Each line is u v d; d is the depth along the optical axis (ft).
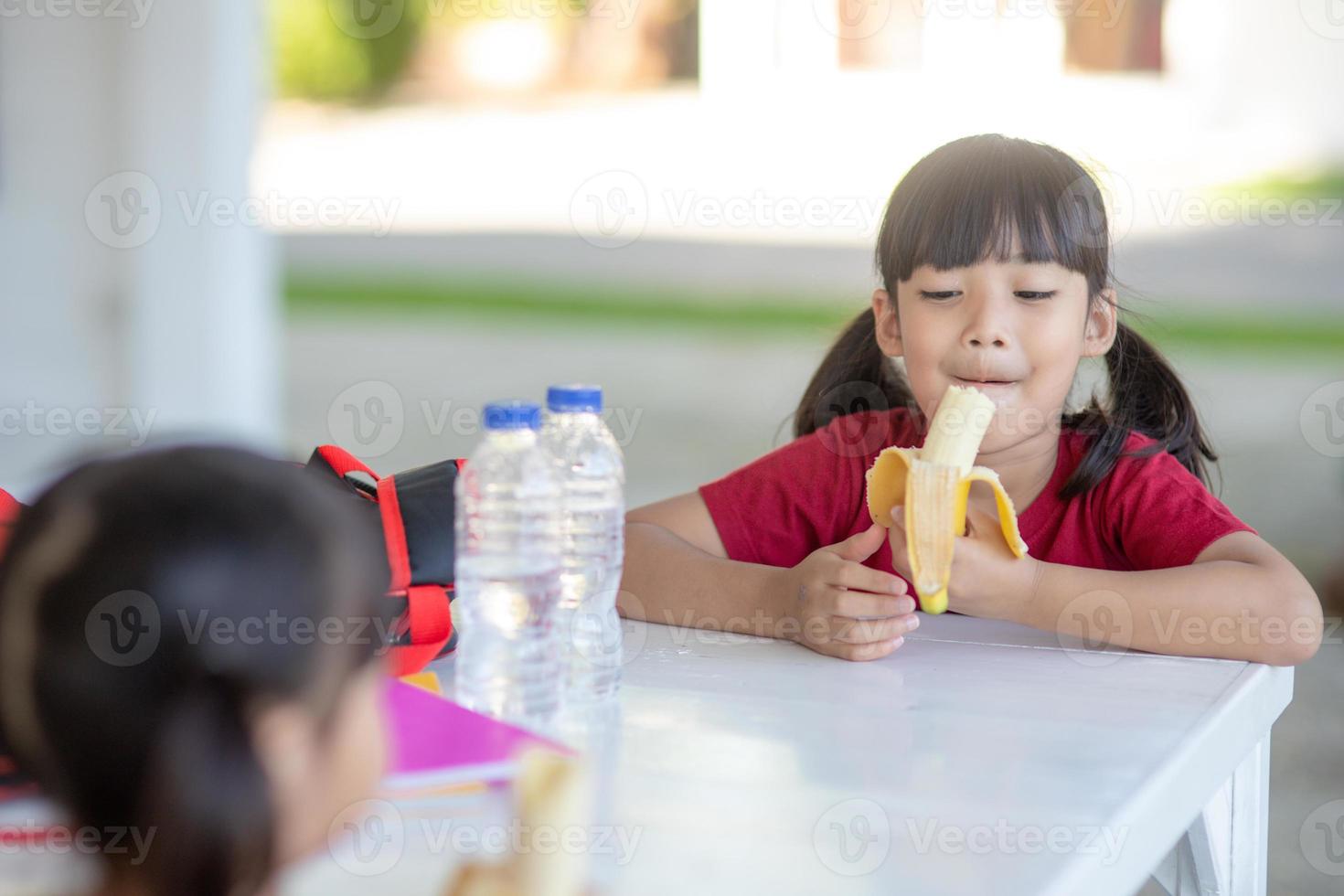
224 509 1.47
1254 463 15.92
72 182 12.48
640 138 39.34
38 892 1.85
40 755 1.46
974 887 2.05
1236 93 32.76
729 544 4.58
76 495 1.48
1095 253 4.23
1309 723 8.58
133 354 12.82
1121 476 4.25
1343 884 6.23
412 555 3.10
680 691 3.16
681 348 27.43
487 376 25.20
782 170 30.66
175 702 1.41
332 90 44.60
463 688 2.98
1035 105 30.73
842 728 2.86
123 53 12.28
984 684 3.23
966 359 4.11
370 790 1.69
